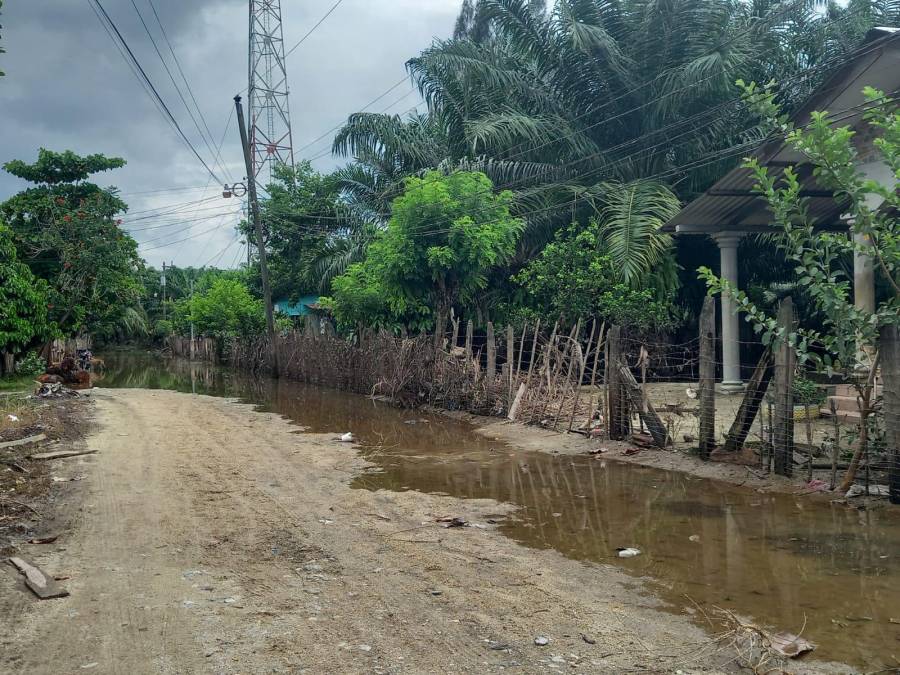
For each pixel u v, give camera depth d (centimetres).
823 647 413
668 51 1977
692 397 1480
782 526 653
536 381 1337
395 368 1808
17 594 507
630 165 2031
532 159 2100
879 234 720
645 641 424
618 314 1722
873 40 976
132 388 2548
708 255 2088
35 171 2909
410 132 2586
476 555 595
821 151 725
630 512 721
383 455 1085
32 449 1146
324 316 3198
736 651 408
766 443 841
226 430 1377
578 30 1898
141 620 459
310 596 502
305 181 3130
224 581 533
